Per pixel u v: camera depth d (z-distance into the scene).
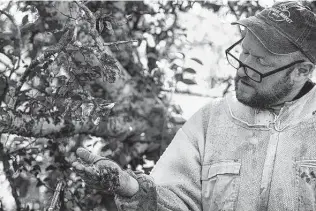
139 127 4.66
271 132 2.88
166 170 2.98
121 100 4.63
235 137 2.92
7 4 4.15
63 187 4.12
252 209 2.82
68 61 3.43
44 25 4.32
